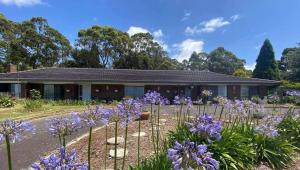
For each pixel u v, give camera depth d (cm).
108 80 3316
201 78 3600
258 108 847
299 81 4666
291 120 927
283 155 767
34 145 959
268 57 5116
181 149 302
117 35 5888
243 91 3588
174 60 7938
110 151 793
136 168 546
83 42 5772
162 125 1038
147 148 789
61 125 385
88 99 3300
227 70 8562
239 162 675
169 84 3394
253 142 764
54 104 2611
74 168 284
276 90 3981
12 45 5541
